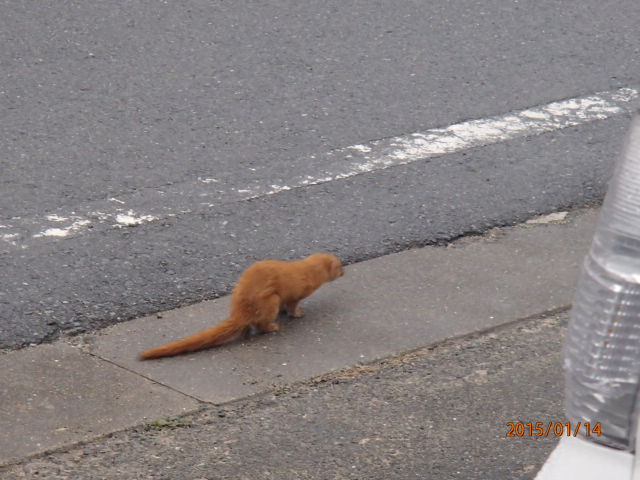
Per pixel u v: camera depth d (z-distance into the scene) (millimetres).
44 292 9031
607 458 4430
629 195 4402
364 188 11211
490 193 11211
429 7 16484
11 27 14961
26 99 12953
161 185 11117
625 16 16594
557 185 11469
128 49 14508
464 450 7160
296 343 8422
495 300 9117
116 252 9750
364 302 9055
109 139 12086
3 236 9930
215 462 6957
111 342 8344
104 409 7453
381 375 8016
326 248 9992
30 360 8016
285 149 12055
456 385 7914
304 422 7410
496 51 15062
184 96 13266
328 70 14188
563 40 15570
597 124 13023
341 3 16438
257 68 14148
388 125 12758
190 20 15539
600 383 4410
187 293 9156
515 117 13125
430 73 14250
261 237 10156
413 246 10086
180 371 7973
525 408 7656
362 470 6914
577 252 10023
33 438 7098
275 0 16422
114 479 6750
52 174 11234
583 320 4492
